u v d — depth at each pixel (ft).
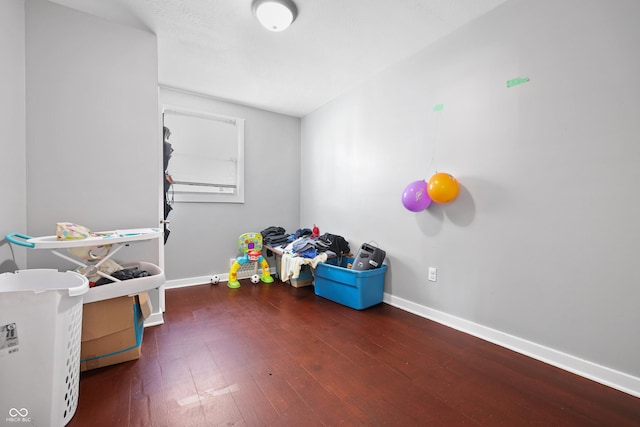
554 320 5.54
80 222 6.26
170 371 5.22
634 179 4.61
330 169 11.74
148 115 7.01
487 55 6.46
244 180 12.18
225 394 4.60
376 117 9.47
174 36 7.26
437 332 7.00
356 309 8.55
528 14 5.77
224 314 8.11
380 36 7.32
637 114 4.58
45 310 3.57
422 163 8.00
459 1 6.07
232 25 6.83
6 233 5.02
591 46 5.00
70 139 6.13
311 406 4.36
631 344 4.68
